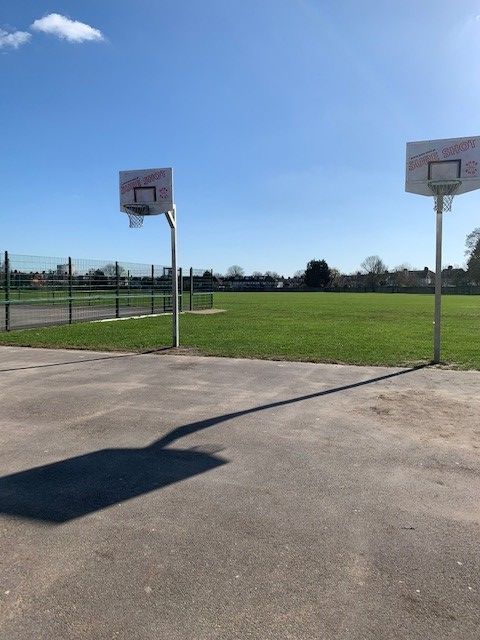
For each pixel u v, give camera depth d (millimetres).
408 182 10094
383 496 3988
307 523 3557
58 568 3018
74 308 20328
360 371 8961
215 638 2453
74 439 5312
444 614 2633
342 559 3117
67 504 3832
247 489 4102
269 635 2473
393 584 2875
